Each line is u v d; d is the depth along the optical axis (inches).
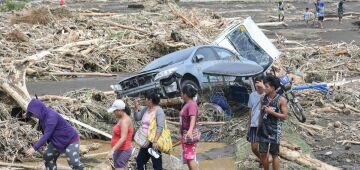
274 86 378.6
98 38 1077.8
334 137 544.4
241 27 721.0
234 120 574.2
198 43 1053.2
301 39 1350.9
